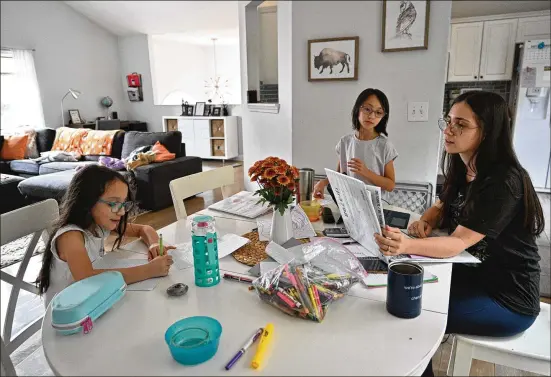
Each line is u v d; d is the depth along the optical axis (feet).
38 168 15.19
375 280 3.32
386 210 5.29
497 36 14.65
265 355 2.38
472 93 3.82
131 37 23.71
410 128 8.07
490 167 3.76
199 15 20.51
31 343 5.82
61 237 3.63
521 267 3.82
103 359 2.37
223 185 6.41
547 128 14.03
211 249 3.22
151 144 15.26
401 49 7.70
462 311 3.78
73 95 20.03
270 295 2.92
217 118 22.24
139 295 3.14
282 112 10.30
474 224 3.62
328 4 8.12
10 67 18.43
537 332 3.89
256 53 12.68
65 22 20.76
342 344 2.49
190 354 2.28
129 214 4.33
